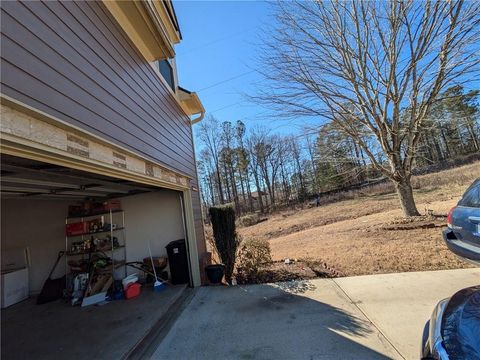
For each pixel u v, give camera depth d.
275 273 5.61
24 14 1.94
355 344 2.80
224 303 4.46
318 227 14.23
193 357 2.91
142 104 4.18
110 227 6.03
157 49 4.67
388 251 5.86
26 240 6.40
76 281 5.36
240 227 22.67
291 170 34.75
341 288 4.43
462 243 3.84
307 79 7.71
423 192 17.70
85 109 2.57
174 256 5.81
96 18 3.08
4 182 3.36
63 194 5.20
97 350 3.21
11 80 1.73
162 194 6.39
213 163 34.38
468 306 1.84
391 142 8.09
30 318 4.59
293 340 3.02
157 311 4.29
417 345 2.68
